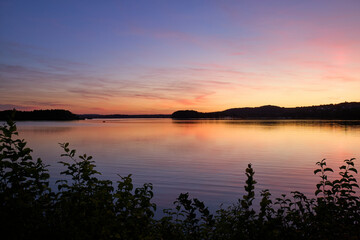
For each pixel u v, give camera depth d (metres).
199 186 18.50
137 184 19.23
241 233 3.62
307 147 43.97
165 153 36.50
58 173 20.25
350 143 49.94
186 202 4.21
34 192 3.41
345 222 3.83
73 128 116.88
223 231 4.13
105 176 21.69
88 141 55.03
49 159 30.36
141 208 3.57
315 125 136.25
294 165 27.06
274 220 3.46
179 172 23.53
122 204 3.48
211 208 13.11
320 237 3.54
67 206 3.29
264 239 3.28
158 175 22.31
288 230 3.66
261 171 23.97
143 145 47.50
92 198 3.40
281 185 18.61
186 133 82.12
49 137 64.88
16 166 3.46
